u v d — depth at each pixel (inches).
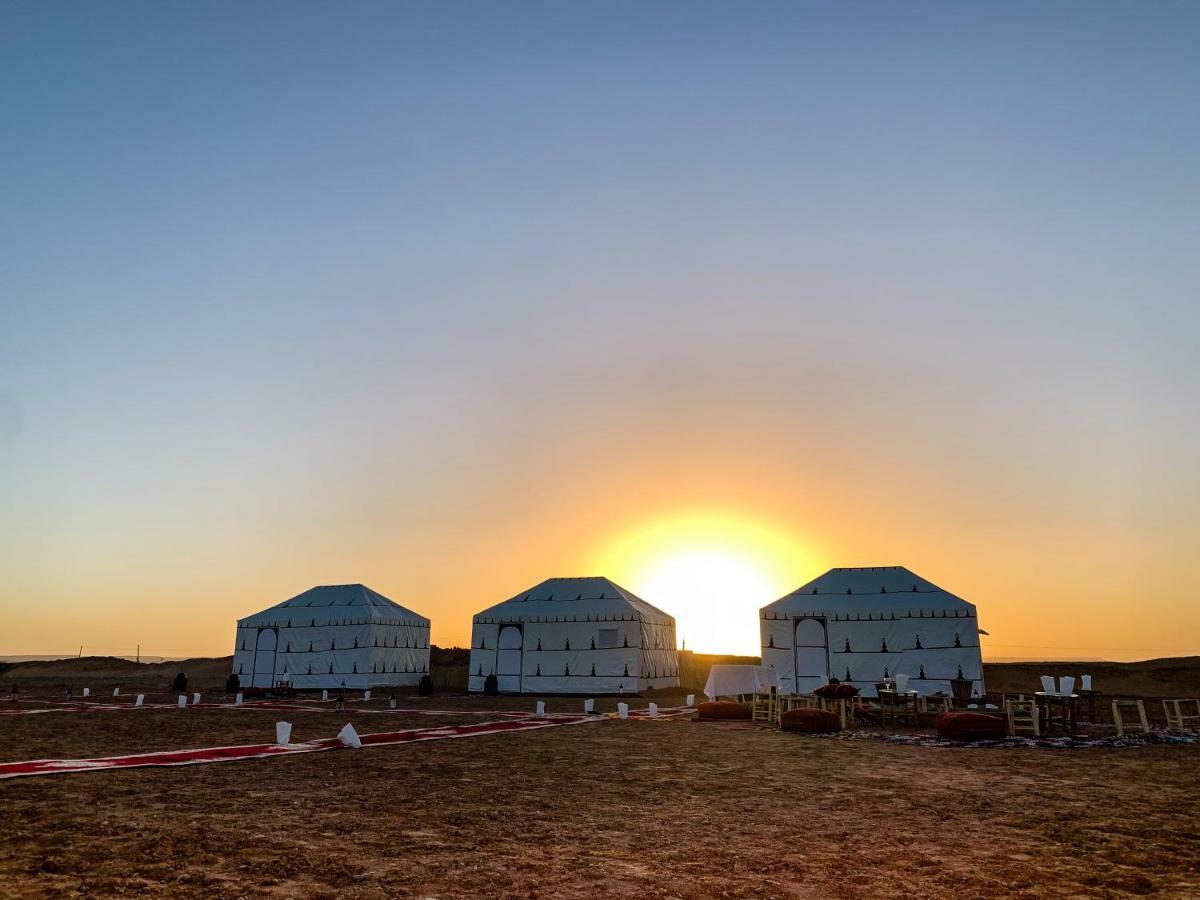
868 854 375.6
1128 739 812.6
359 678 1861.5
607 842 396.8
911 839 404.8
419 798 507.8
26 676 3280.0
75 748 753.6
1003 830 424.8
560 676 1717.5
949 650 1432.1
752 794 528.7
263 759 687.1
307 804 485.1
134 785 550.0
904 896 315.3
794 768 645.9
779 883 330.6
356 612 1920.5
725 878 337.4
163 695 1710.1
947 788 553.3
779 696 1099.3
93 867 345.7
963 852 379.6
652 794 527.5
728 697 1387.8
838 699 1059.9
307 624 1945.1
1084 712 1167.0
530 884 327.0
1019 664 2674.7
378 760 683.4
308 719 1103.6
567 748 772.6
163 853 369.1
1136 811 474.3
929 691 1418.6
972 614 1439.5
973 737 825.5
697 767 649.6
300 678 1913.1
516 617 1779.0
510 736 886.4
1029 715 988.6
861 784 569.0
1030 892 320.2
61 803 483.5
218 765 649.6
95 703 1465.3
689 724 1053.2
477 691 1768.0
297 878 333.1
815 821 446.3
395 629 1969.7
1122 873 345.4
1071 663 2696.9
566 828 426.6
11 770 613.3
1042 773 620.7
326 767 640.4
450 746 786.8
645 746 791.7
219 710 1278.3
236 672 1966.0
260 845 384.8
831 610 1499.8
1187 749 763.4
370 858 363.9
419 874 340.2
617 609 1721.2
